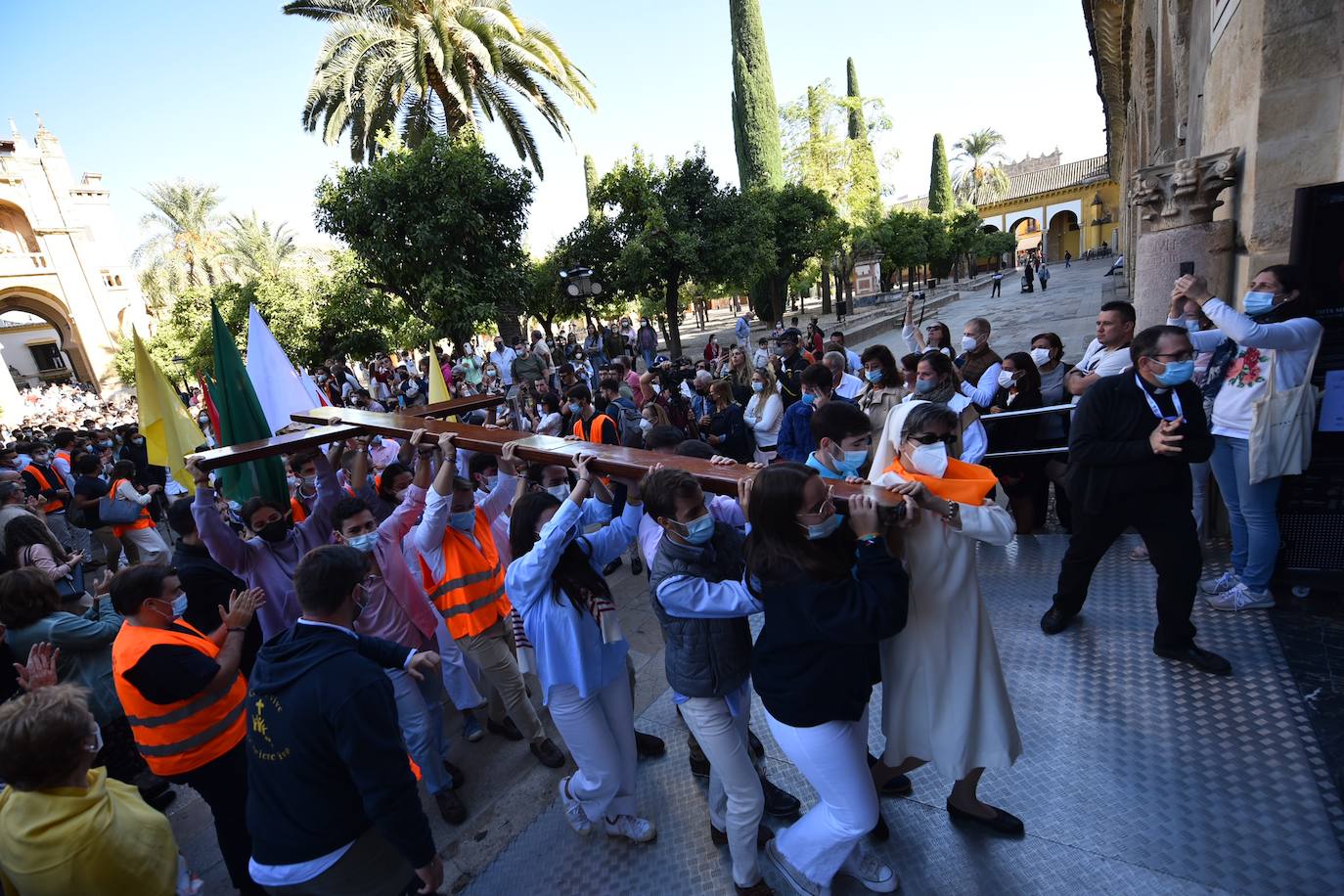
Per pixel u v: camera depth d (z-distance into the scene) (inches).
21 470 342.3
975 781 95.0
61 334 1455.5
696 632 89.0
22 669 112.3
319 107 701.9
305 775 74.6
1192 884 83.9
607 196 784.9
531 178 640.4
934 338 229.3
